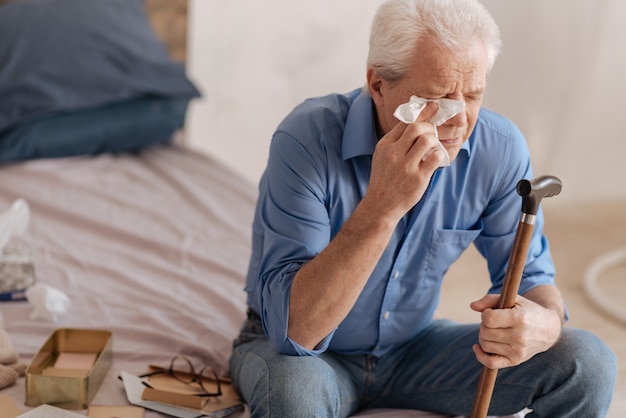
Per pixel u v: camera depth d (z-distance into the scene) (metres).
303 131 1.49
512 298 1.37
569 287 2.90
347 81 3.56
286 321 1.41
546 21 3.41
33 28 2.92
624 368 2.32
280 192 1.47
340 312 1.39
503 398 1.56
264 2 3.38
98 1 3.07
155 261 2.25
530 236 1.34
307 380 1.42
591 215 3.59
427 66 1.32
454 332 1.65
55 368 1.64
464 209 1.58
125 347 1.81
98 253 2.30
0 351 1.66
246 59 3.44
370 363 1.63
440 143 1.32
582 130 3.61
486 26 1.34
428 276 1.59
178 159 3.00
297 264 1.43
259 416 1.44
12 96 2.81
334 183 1.49
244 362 1.56
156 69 3.03
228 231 2.46
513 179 1.59
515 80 3.46
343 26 3.48
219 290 2.08
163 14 3.27
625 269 3.09
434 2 1.33
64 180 2.71
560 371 1.48
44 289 1.93
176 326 1.91
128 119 2.96
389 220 1.34
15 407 1.55
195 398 1.57
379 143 1.34
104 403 1.58
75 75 2.90
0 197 2.60
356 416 1.62
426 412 1.65
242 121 3.52
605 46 3.52
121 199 2.62
